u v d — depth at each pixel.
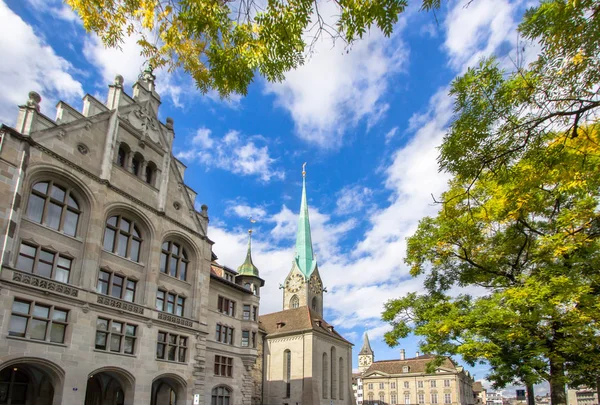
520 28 7.42
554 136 8.72
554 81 7.58
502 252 18.81
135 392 28.44
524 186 10.18
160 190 34.62
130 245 31.30
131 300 30.69
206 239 38.50
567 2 6.69
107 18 8.80
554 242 16.06
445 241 19.56
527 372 17.75
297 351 71.12
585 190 12.74
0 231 23.05
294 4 7.64
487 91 8.22
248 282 55.47
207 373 42.09
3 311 22.23
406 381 130.62
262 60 8.55
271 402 70.75
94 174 29.00
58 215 26.92
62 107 28.17
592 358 15.79
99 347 27.14
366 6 7.13
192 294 36.09
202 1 7.96
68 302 25.52
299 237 119.25
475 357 18.25
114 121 31.20
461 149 8.87
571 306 15.67
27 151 25.14
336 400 74.31
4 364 21.77
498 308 17.19
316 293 112.69
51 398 26.72
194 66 9.34
